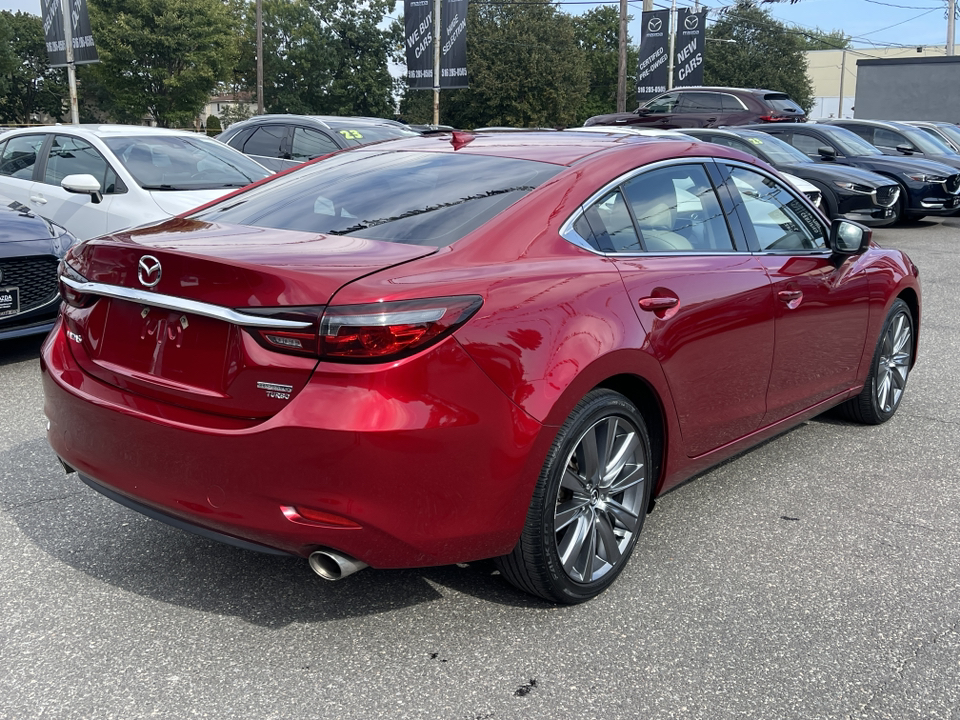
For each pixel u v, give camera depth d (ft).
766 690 8.31
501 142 11.73
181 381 8.52
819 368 13.58
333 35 233.96
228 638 9.02
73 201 24.29
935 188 47.44
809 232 13.76
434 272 8.33
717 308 10.85
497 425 8.31
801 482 13.62
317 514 7.89
